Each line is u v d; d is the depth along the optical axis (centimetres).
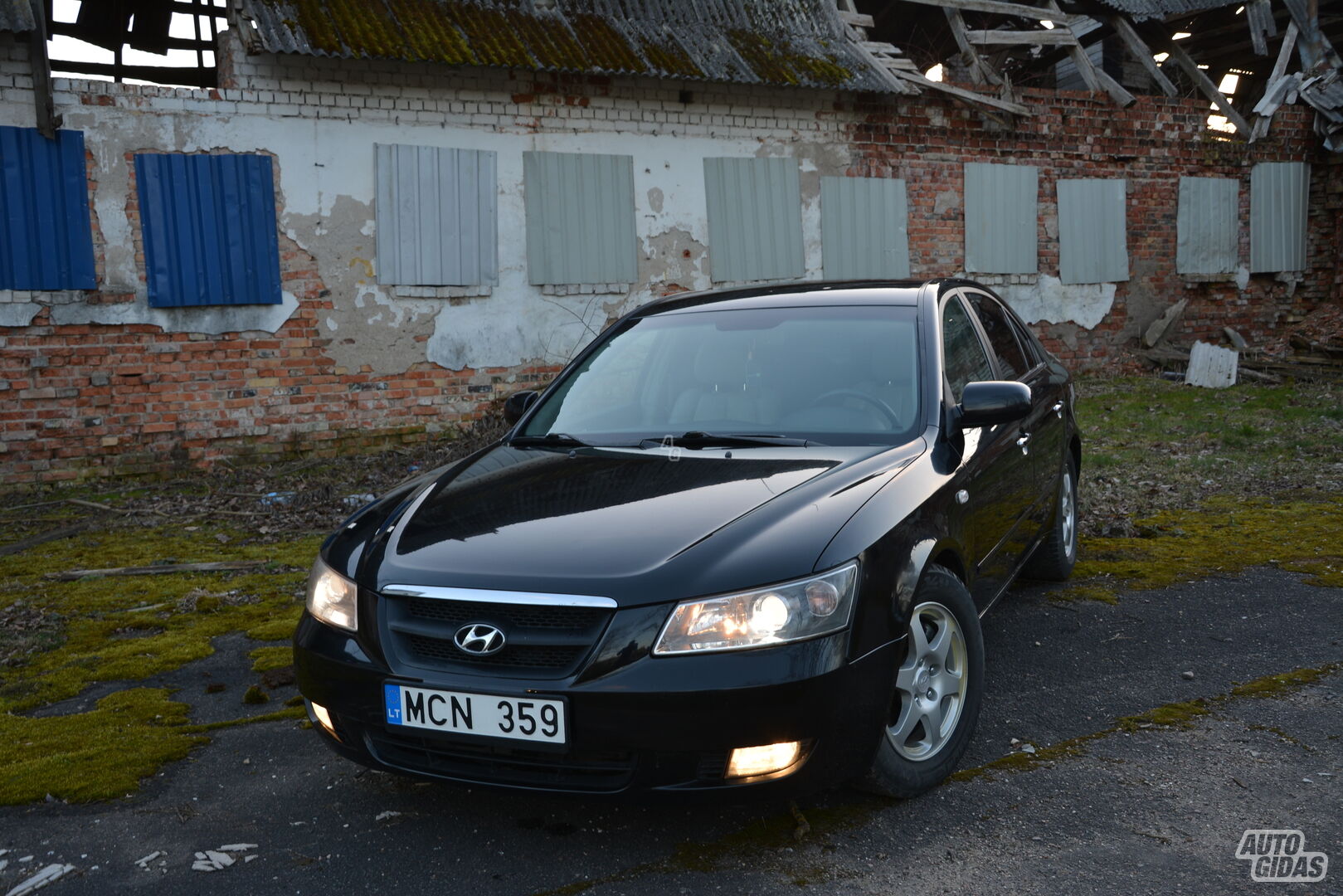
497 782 260
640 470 316
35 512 772
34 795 312
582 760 251
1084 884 246
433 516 302
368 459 941
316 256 935
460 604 261
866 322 379
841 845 268
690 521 273
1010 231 1288
